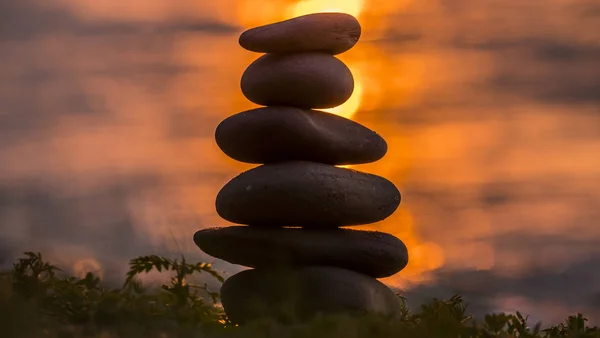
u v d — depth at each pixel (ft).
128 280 28.22
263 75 31.58
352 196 30.68
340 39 31.78
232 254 31.04
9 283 25.40
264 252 30.60
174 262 28.99
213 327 25.81
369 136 32.07
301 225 31.19
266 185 30.48
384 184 31.71
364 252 30.96
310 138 30.99
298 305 30.40
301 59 31.45
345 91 31.76
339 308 30.19
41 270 28.37
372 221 31.53
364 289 30.42
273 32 31.27
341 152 31.45
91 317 25.44
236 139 31.63
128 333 24.21
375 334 25.05
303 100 31.58
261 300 30.25
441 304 28.76
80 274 30.12
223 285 31.35
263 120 31.12
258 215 30.86
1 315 23.24
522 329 28.09
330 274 30.50
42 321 24.56
